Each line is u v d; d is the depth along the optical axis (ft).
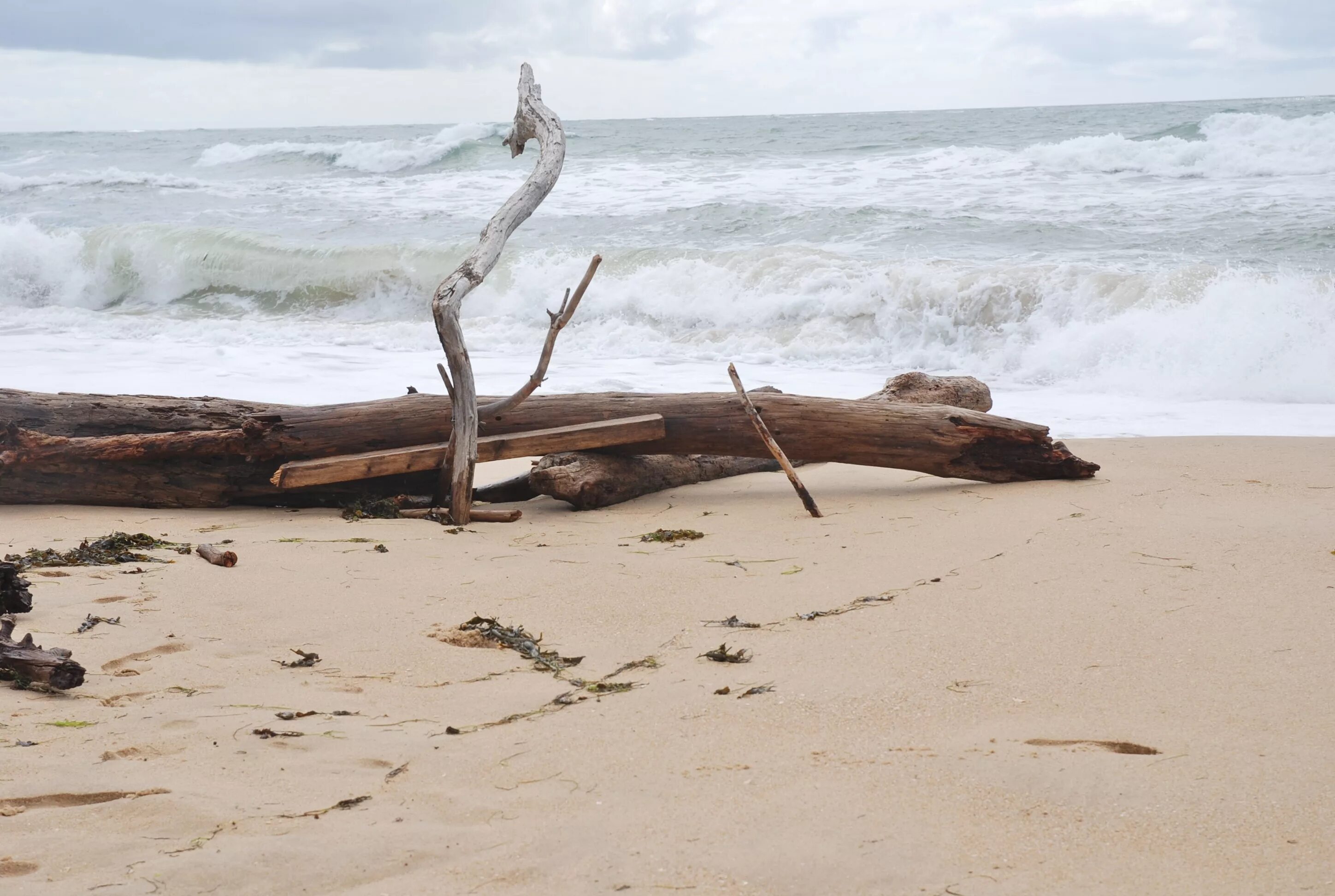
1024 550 16.42
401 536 18.85
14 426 21.16
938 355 41.16
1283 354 35.60
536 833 7.81
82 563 16.52
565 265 53.16
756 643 12.62
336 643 12.94
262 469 21.38
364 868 7.32
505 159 110.63
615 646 12.80
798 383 36.81
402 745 9.65
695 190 79.77
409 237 66.80
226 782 8.77
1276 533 16.84
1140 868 7.13
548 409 22.18
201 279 60.18
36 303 61.11
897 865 7.22
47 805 8.28
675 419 21.90
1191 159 80.02
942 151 94.38
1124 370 37.22
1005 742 9.30
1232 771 8.54
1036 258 50.16
